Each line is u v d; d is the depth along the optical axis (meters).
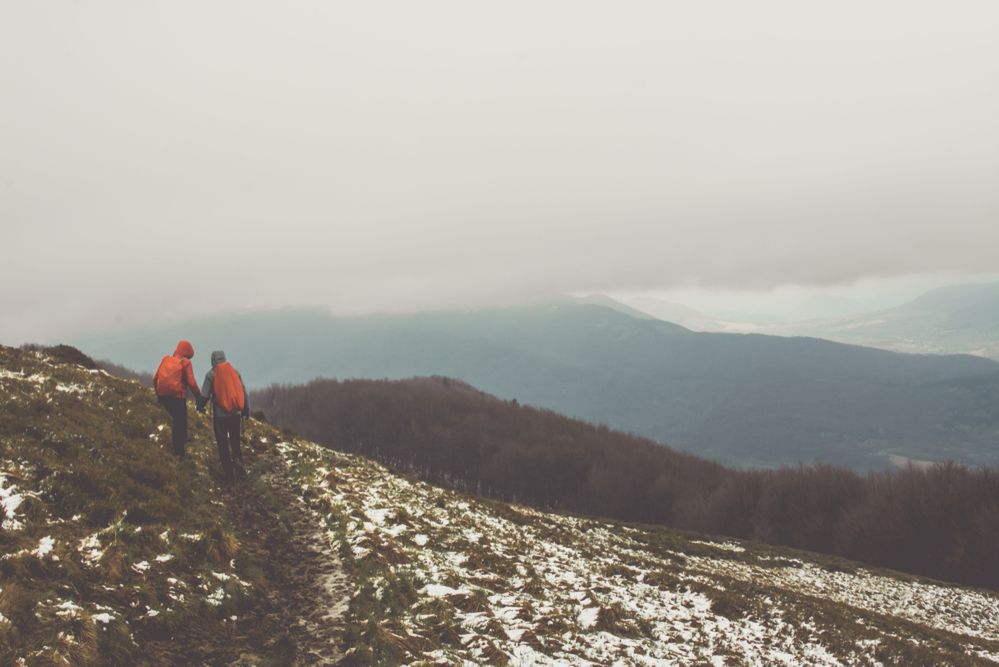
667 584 19.81
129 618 8.55
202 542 11.45
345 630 9.82
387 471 29.05
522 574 15.91
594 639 12.19
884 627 22.95
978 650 23.56
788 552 65.31
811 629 17.52
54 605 7.96
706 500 138.50
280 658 8.78
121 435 16.19
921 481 97.81
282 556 12.95
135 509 11.86
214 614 9.66
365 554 13.19
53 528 10.11
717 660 12.91
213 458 17.89
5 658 6.80
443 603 11.82
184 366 16.56
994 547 80.56
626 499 177.12
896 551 93.88
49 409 15.87
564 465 199.25
